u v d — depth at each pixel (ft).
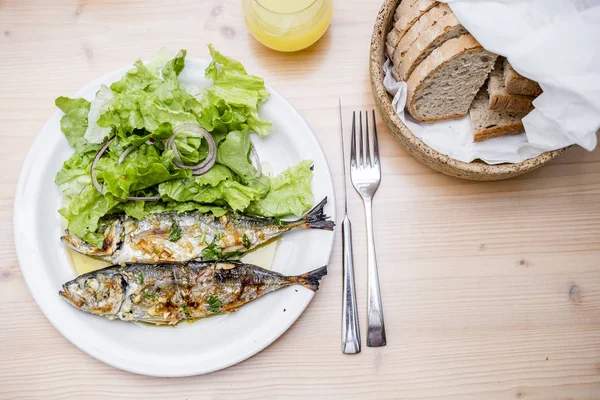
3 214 1.72
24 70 1.80
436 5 1.56
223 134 1.69
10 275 1.69
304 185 1.68
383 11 1.59
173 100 1.66
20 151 1.75
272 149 1.75
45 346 1.64
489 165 1.55
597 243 1.72
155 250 1.66
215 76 1.70
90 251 1.65
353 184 1.72
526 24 1.50
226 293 1.62
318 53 1.82
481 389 1.64
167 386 1.62
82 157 1.70
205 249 1.66
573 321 1.68
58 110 1.74
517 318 1.68
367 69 1.81
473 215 1.73
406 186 1.74
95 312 1.61
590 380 1.64
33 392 1.62
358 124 1.77
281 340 1.65
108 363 1.57
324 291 1.67
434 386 1.64
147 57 1.82
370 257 1.67
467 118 1.73
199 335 1.63
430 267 1.70
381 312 1.64
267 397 1.62
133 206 1.67
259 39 1.75
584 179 1.75
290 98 1.80
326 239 1.65
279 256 1.70
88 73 1.81
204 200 1.67
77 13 1.83
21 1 1.83
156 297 1.62
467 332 1.67
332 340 1.65
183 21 1.83
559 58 1.48
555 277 1.70
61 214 1.64
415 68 1.61
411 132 1.58
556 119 1.50
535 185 1.75
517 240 1.72
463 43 1.53
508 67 1.58
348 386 1.63
